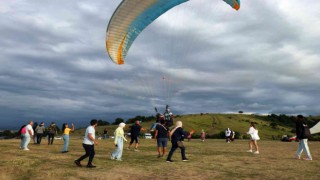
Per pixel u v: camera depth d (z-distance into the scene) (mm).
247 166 14711
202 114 138125
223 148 26234
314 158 18453
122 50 20859
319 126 52969
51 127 28734
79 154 19266
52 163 15109
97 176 11961
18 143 29594
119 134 16656
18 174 12164
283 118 154000
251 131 21422
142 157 18172
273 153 21500
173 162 15977
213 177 11914
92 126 14086
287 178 11711
